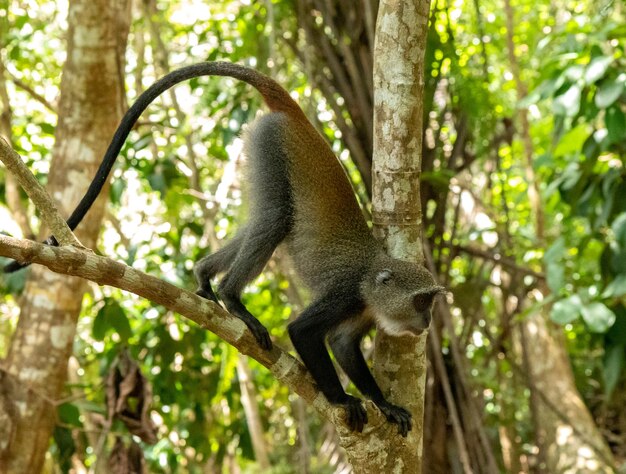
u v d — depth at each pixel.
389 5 4.36
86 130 6.56
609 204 7.13
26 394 6.29
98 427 7.74
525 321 8.88
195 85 8.96
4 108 8.16
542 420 9.13
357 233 5.20
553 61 6.83
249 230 5.43
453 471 6.86
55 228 3.82
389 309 4.61
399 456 4.30
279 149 5.44
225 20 9.27
